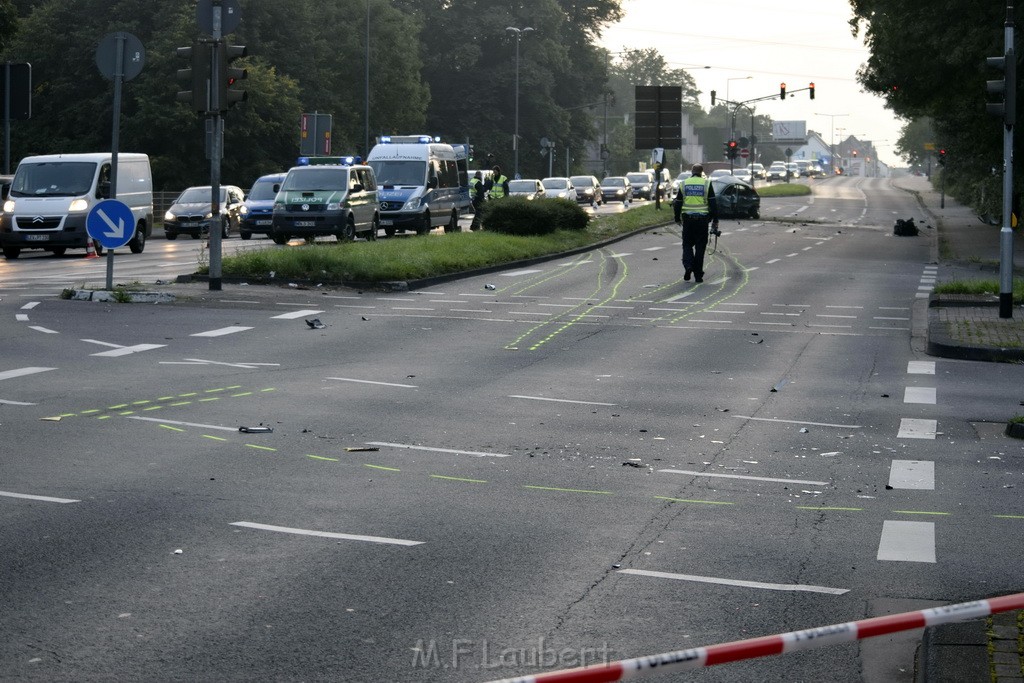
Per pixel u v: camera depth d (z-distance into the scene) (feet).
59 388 48.01
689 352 61.72
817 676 20.31
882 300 87.04
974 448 39.86
